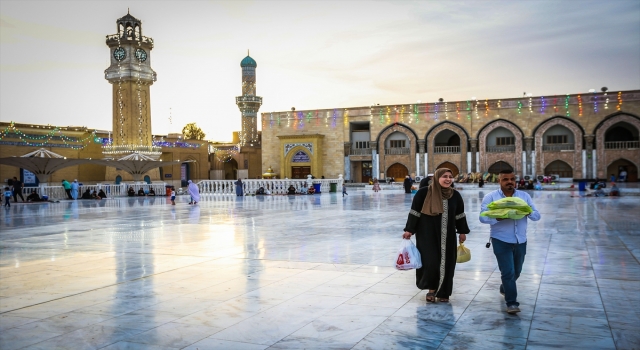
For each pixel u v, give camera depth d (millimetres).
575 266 8195
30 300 6496
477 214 18453
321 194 38125
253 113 68438
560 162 51156
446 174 6020
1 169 41688
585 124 49531
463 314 5625
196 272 8172
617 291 6555
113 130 48969
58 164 34375
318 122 58344
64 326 5391
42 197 31922
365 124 58094
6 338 5031
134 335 5070
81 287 7207
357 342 4781
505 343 4703
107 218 18766
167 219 17984
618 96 48344
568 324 5230
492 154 52719
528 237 11625
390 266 8477
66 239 12594
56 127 46844
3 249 10945
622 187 39531
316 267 8453
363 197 32875
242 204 26422
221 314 5746
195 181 61375
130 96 48406
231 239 12180
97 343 4859
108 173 50156
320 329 5172
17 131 43094
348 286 7035
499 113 52219
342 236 12523
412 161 55188
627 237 11547
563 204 22984
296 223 15891
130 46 48312
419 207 6113
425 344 4707
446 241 6008
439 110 54156
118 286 7250
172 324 5406
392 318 5508
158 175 51469
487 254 9422
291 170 58719
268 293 6688
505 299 5742
